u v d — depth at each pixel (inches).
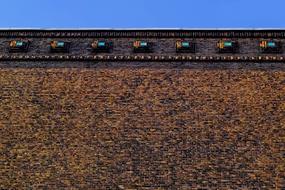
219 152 821.9
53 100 912.9
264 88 890.7
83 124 876.6
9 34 999.6
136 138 850.8
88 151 843.4
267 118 853.2
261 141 827.4
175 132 850.8
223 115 863.1
